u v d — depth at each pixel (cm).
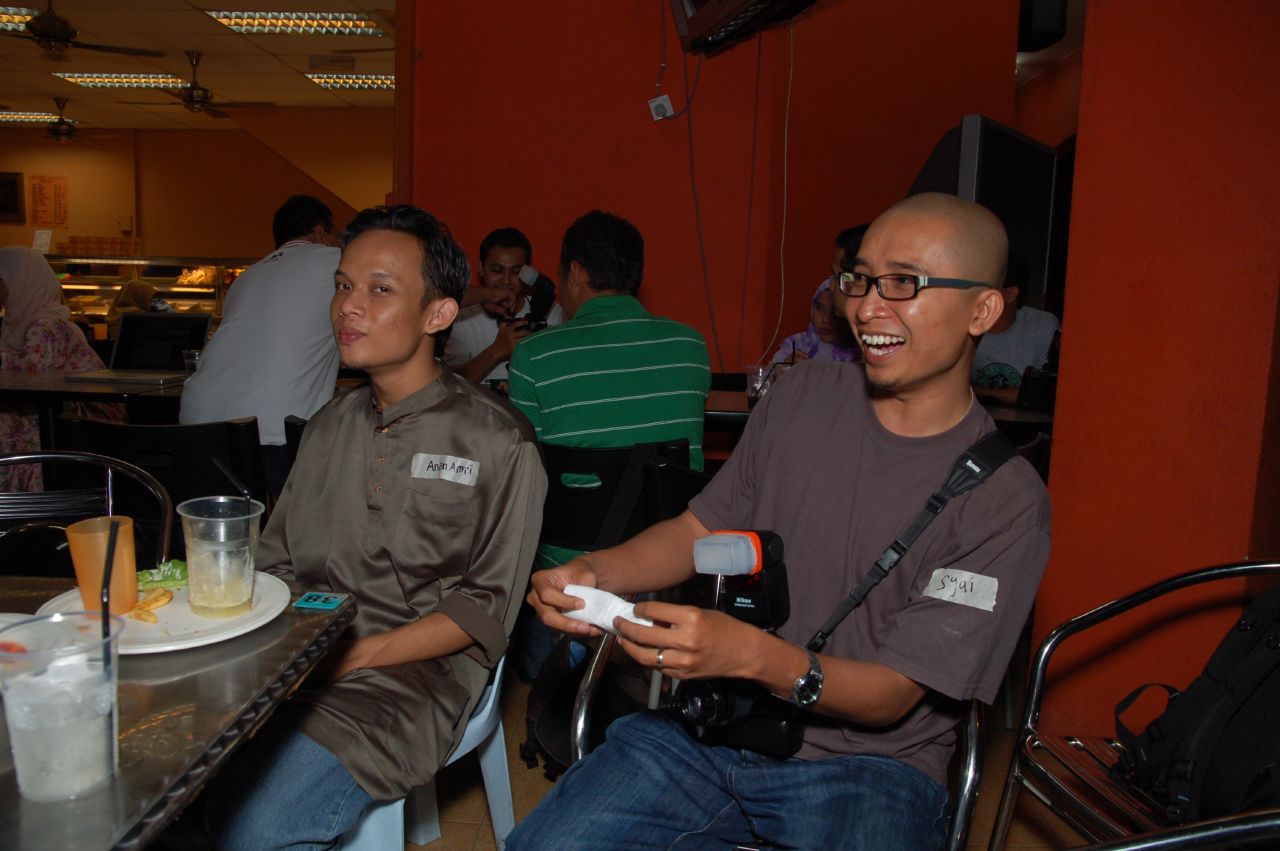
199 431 212
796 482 130
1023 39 479
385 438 152
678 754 128
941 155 307
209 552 106
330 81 869
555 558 239
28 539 237
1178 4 185
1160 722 134
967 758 118
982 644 108
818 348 366
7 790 75
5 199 1101
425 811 193
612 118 446
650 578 135
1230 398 179
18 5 678
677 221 450
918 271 114
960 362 119
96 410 388
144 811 71
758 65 434
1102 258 204
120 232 1097
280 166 1077
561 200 455
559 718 157
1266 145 172
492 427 152
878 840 109
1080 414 211
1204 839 92
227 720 85
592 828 119
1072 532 214
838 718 114
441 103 454
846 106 451
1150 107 192
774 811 117
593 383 227
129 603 109
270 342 283
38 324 379
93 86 900
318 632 107
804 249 454
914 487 121
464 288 156
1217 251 180
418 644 143
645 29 439
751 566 116
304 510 156
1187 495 188
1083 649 211
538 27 445
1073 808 137
